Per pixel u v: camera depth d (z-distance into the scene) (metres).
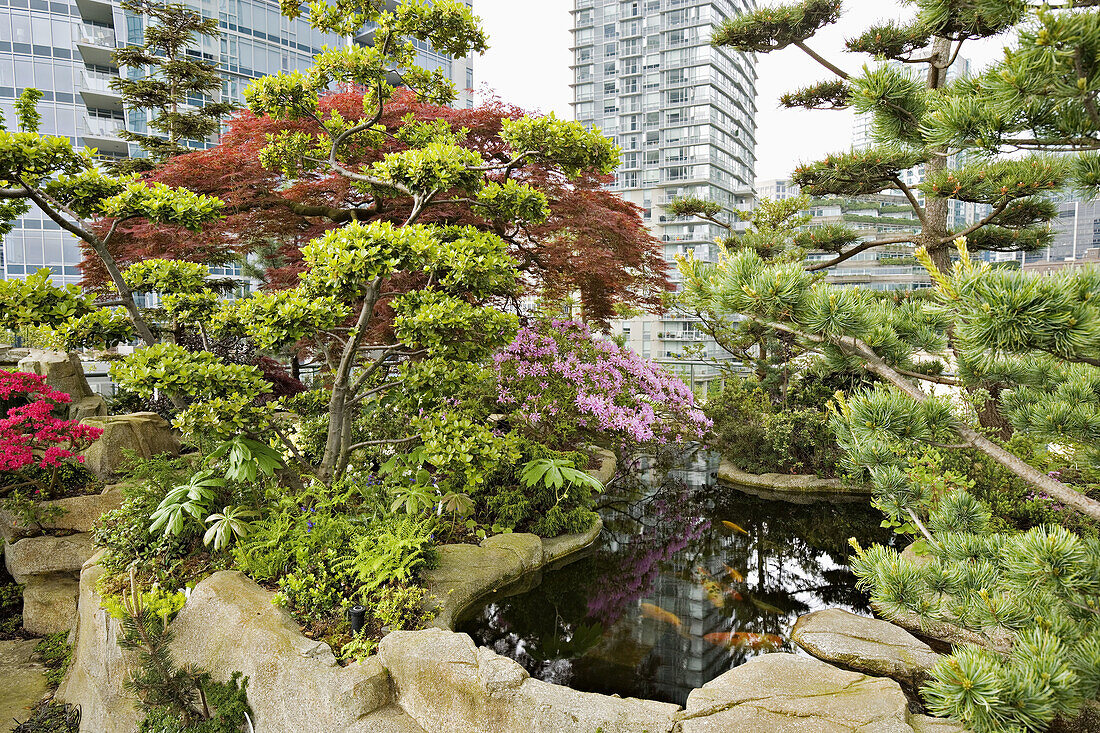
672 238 36.12
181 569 4.32
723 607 4.55
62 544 5.36
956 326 1.99
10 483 5.64
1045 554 2.07
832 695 2.84
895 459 2.94
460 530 5.34
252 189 6.43
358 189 6.05
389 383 4.98
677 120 35.72
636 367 7.51
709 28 34.12
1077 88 1.69
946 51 6.79
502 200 4.95
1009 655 2.22
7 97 19.08
